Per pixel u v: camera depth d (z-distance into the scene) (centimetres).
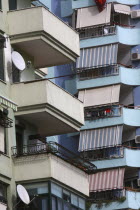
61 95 5050
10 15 5006
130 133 7544
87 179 5219
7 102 4588
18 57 4947
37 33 4994
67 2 7806
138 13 7738
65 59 5316
